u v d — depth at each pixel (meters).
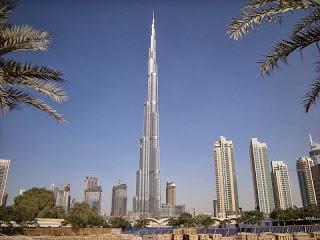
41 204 93.38
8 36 10.96
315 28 9.00
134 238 53.03
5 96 10.99
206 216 119.50
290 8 8.41
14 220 72.62
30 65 11.73
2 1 10.93
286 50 9.39
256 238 45.41
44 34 11.49
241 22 8.66
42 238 46.72
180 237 52.25
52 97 12.12
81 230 78.56
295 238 45.19
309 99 11.16
